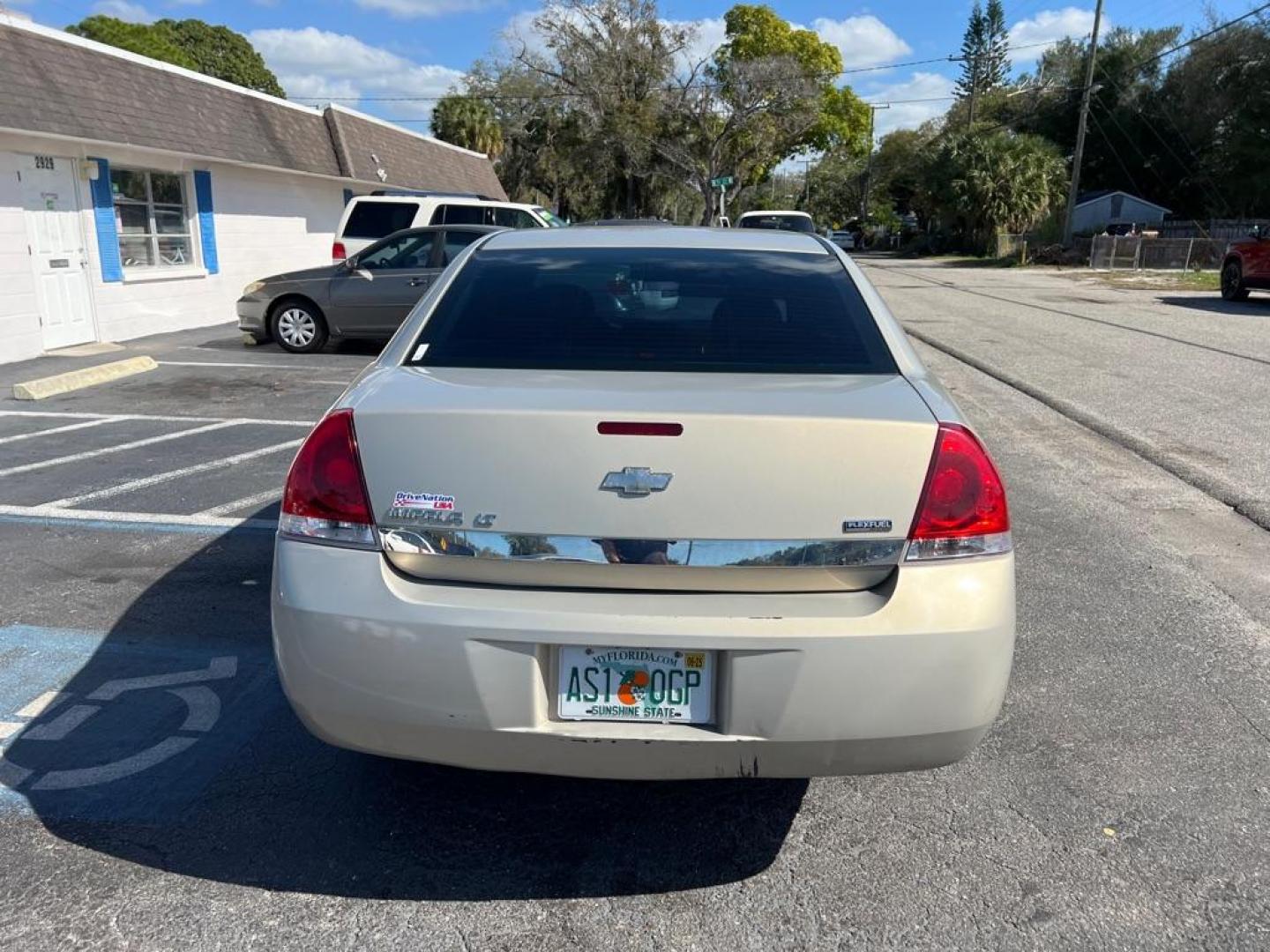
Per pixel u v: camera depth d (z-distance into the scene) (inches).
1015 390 382.0
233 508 224.4
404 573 93.9
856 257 2049.7
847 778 121.7
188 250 605.3
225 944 92.5
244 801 115.1
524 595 91.7
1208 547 202.8
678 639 88.8
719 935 94.8
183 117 575.2
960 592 91.8
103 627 160.6
